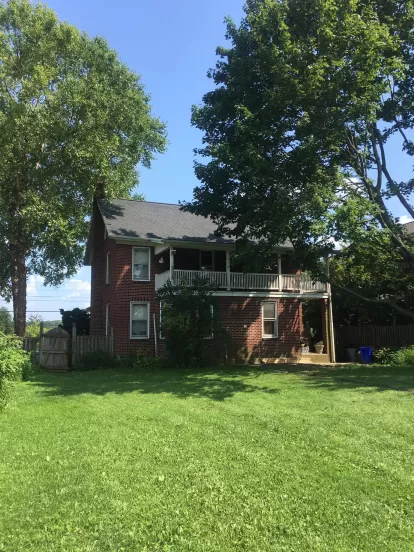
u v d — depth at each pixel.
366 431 7.55
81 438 7.29
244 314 22.44
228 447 6.73
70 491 5.18
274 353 22.75
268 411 9.11
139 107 26.66
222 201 17.30
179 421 8.34
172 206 25.95
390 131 18.16
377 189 16.84
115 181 26.28
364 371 15.77
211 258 23.56
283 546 4.02
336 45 14.27
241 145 15.80
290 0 15.09
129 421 8.41
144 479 5.52
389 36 14.35
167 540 4.14
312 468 5.88
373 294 23.27
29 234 25.38
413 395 10.59
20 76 24.73
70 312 29.50
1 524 4.41
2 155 22.47
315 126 14.64
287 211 14.34
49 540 4.12
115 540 4.13
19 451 6.64
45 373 16.61
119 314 21.38
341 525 4.38
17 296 25.58
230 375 15.25
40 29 24.77
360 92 14.58
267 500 4.93
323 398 10.45
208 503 4.86
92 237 26.66
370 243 17.11
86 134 23.27
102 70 26.56
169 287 18.55
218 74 18.11
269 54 14.89
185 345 18.27
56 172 24.03
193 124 17.39
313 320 27.62
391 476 5.59
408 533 4.23
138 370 17.27
